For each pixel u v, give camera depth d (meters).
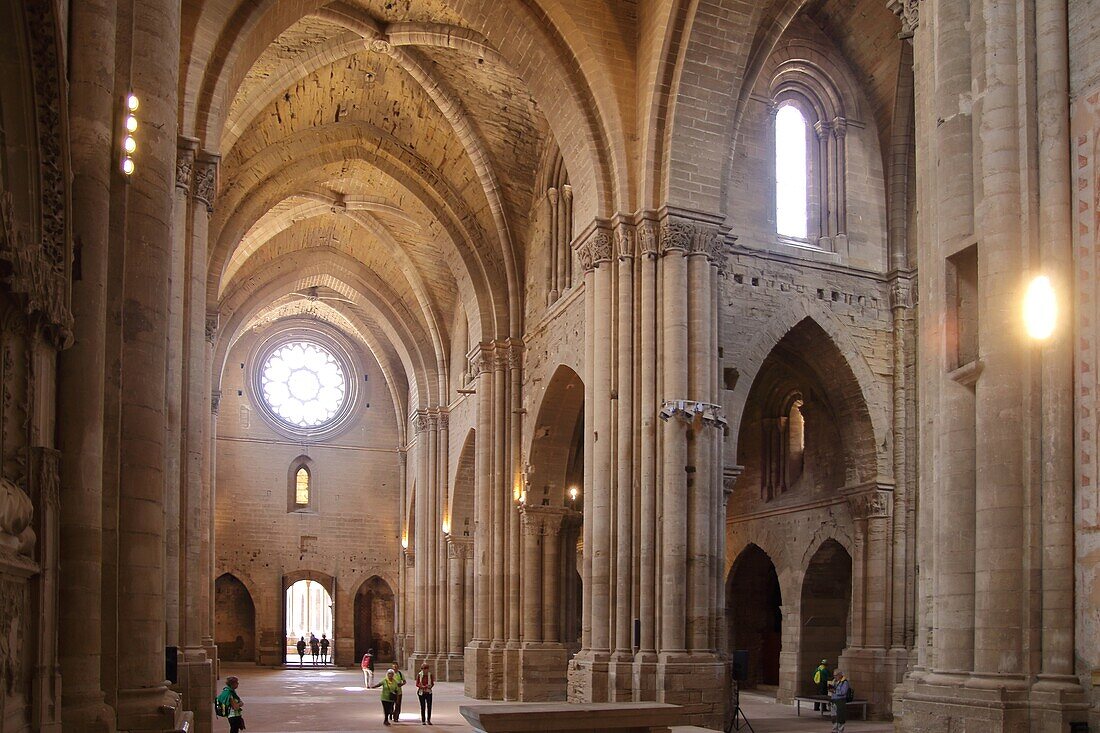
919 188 13.62
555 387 30.25
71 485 9.48
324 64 27.86
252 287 41.81
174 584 17.05
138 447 10.93
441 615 40.88
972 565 12.01
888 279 27.73
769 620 35.44
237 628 49.78
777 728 23.53
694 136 23.38
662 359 22.88
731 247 26.08
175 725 10.73
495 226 33.62
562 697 30.56
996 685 11.28
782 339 27.98
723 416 22.83
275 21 22.22
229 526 49.25
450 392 41.72
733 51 23.19
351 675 44.16
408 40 27.53
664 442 22.42
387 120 32.69
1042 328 11.77
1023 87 12.30
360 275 43.38
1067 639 11.23
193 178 20.00
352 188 36.50
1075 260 11.84
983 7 12.66
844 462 27.91
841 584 30.08
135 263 11.16
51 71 8.45
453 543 39.72
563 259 30.03
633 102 24.06
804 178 28.09
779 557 31.06
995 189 12.21
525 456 32.09
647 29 23.77
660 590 21.95
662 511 22.23
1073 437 11.60
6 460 8.53
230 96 21.72
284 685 37.72
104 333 9.98
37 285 8.13
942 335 12.70
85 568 9.44
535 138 31.58
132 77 11.43
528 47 24.77
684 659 21.42
